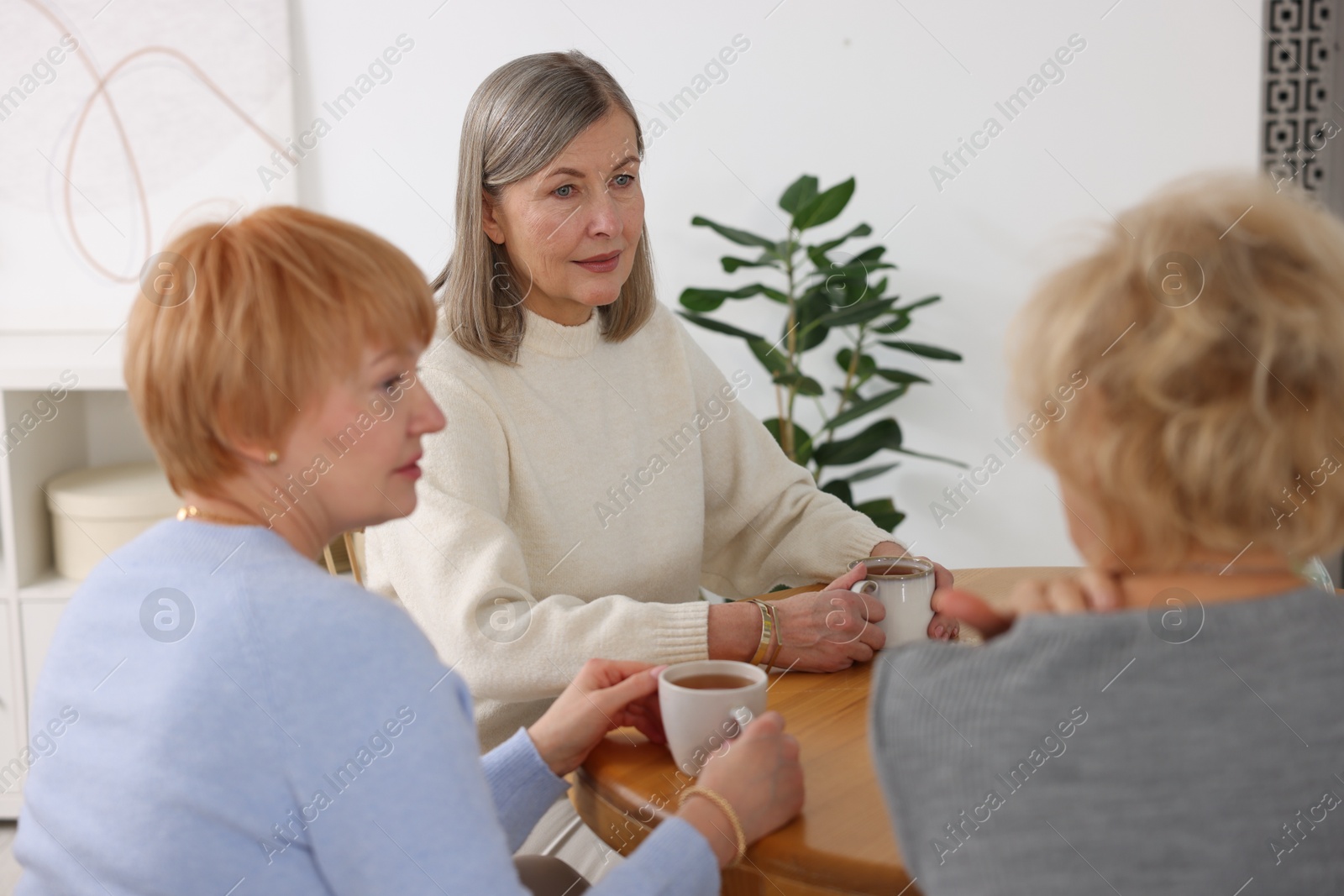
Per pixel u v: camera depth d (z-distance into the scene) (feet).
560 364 4.79
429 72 8.23
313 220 2.55
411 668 2.31
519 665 3.99
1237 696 1.92
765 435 5.47
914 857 2.13
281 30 8.07
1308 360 1.87
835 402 8.54
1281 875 1.92
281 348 2.39
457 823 2.23
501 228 4.61
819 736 3.30
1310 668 1.93
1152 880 1.92
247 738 2.24
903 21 7.92
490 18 8.18
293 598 2.32
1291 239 1.97
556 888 3.44
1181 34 7.70
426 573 4.20
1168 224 2.02
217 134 8.14
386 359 2.52
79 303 8.20
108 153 8.10
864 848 2.60
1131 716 1.93
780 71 8.09
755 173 8.23
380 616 2.35
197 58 8.09
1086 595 2.17
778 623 3.86
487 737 4.47
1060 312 2.06
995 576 4.81
